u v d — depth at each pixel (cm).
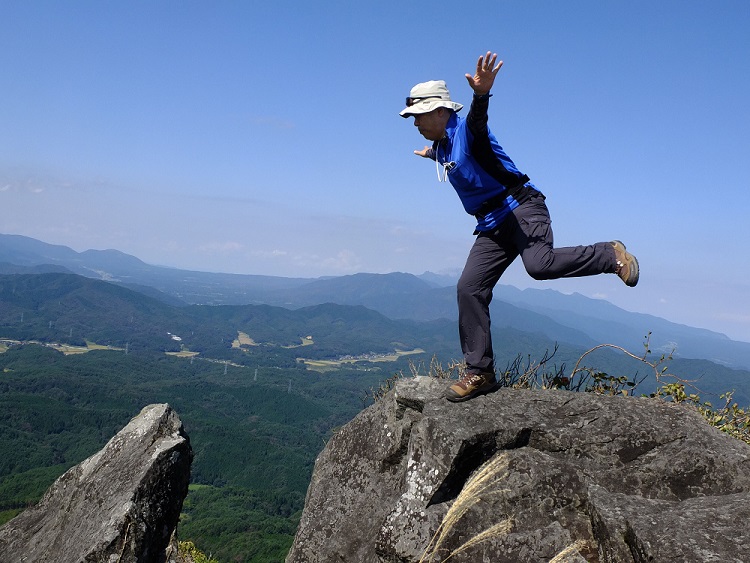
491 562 325
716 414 509
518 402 428
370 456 452
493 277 445
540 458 383
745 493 333
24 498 10019
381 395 548
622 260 416
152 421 501
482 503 361
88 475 485
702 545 283
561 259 416
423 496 367
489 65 370
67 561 412
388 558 353
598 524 334
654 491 372
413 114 425
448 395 430
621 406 416
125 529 421
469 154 416
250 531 8944
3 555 475
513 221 427
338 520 422
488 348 438
